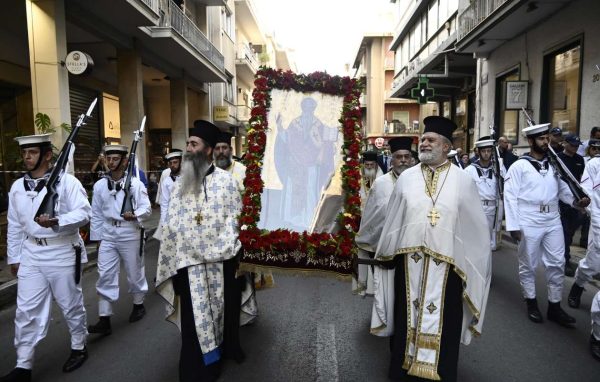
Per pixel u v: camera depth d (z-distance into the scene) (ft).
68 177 12.80
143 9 37.86
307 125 13.89
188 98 72.74
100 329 15.21
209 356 11.64
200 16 67.87
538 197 15.80
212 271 12.14
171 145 65.26
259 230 12.57
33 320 12.08
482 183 22.89
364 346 14.02
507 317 16.51
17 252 12.55
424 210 10.86
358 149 13.12
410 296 10.86
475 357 13.23
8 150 29.35
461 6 49.70
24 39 39.37
